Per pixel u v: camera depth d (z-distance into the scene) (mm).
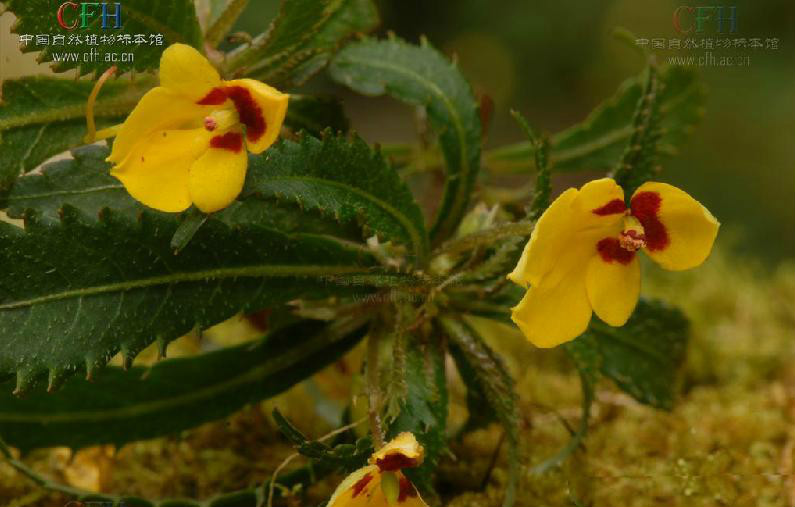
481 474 365
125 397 349
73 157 337
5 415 346
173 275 329
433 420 334
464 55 1028
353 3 354
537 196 333
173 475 370
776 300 447
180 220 328
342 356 359
